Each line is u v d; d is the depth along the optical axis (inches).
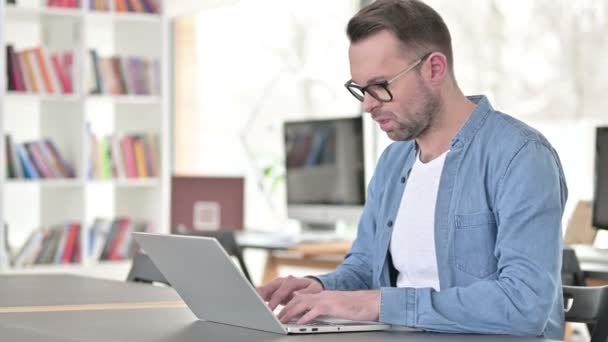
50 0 213.8
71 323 75.5
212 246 67.8
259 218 262.1
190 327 72.8
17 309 85.5
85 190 214.4
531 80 214.5
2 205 204.8
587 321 78.1
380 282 87.9
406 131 81.1
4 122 205.3
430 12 80.8
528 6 214.7
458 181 81.8
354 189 203.2
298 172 216.4
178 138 274.8
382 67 79.0
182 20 273.7
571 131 213.2
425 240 83.9
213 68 269.6
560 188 79.2
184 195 229.0
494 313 71.1
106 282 111.8
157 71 227.0
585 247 163.3
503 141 79.4
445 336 69.1
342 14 245.3
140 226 226.2
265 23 260.2
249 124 262.1
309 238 197.3
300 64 253.3
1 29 204.1
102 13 217.9
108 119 239.6
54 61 213.5
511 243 74.9
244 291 68.5
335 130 207.6
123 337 67.7
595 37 204.5
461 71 225.5
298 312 72.7
